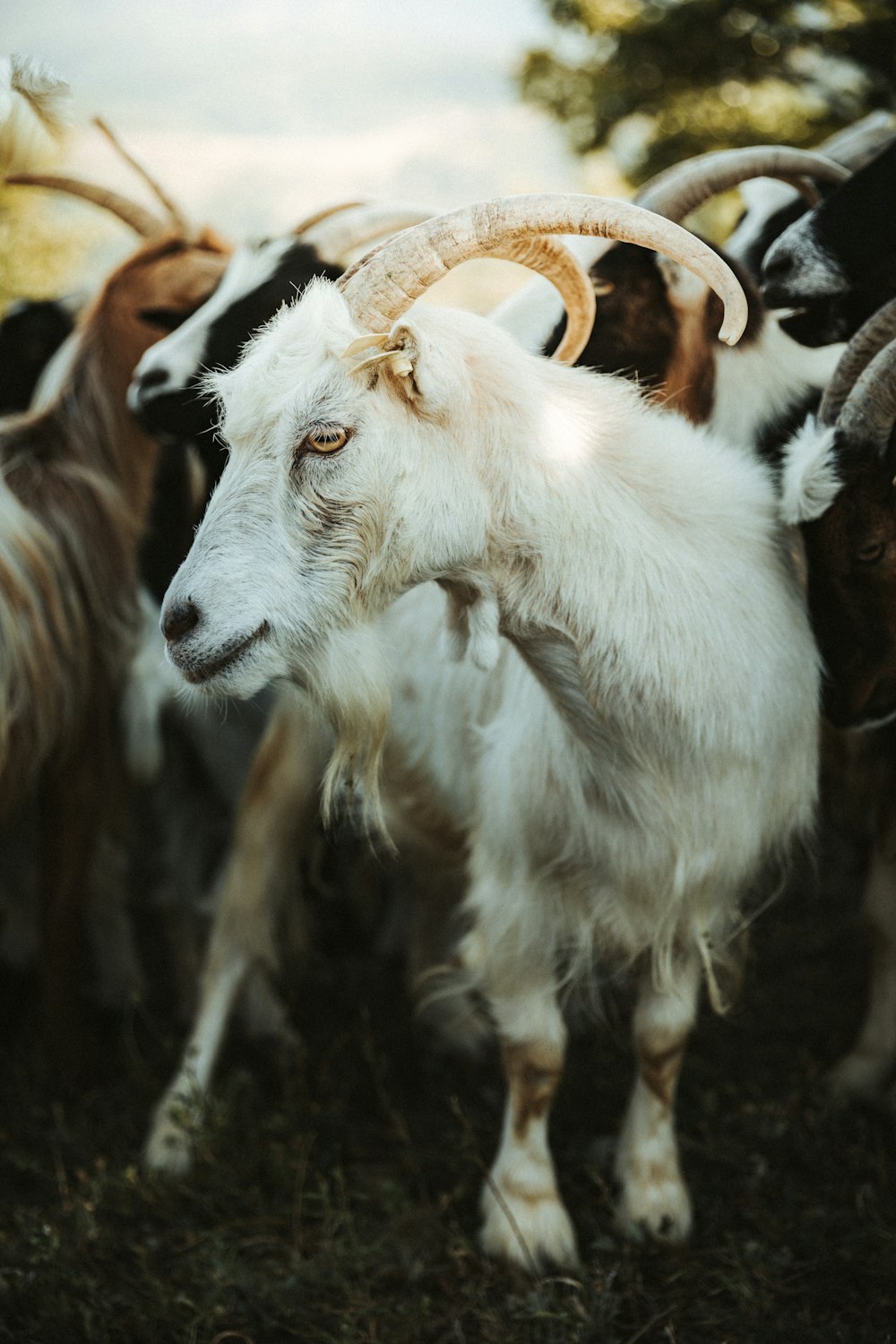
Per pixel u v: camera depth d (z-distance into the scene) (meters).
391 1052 3.94
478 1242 2.90
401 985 4.48
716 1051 3.70
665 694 2.43
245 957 3.68
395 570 2.25
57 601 3.61
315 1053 3.93
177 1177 3.18
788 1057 3.66
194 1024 3.68
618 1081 3.60
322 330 2.17
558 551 2.33
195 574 2.22
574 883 2.70
